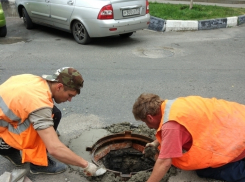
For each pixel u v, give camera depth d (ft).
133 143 10.66
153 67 17.42
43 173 8.89
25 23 26.86
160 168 7.23
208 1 38.24
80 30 21.88
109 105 12.91
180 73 16.51
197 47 21.59
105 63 18.04
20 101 7.31
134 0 21.34
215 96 13.78
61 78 7.70
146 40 23.54
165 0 38.11
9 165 9.20
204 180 8.62
